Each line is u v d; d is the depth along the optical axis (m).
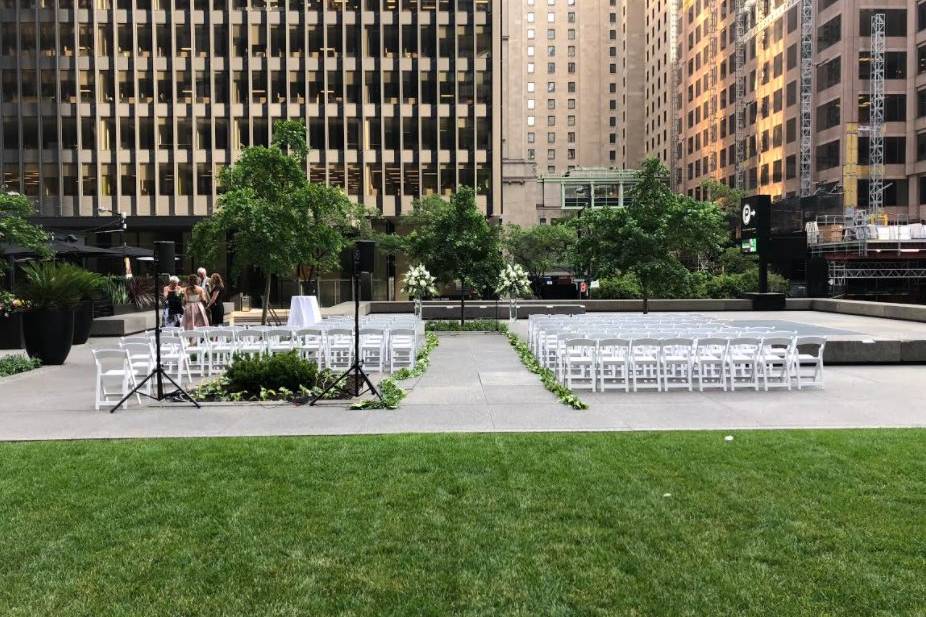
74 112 56.47
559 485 6.04
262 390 10.55
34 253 20.67
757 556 4.59
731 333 12.51
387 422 8.86
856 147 66.94
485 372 13.41
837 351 14.30
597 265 23.70
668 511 5.40
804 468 6.49
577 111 122.38
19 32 56.00
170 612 3.94
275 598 4.10
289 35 58.62
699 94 102.19
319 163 59.12
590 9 121.81
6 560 4.63
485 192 60.03
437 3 59.66
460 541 4.88
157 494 5.89
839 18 68.56
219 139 57.84
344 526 5.16
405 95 59.81
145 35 57.06
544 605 4.00
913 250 46.59
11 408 10.02
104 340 20.69
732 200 69.75
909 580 4.25
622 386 11.27
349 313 26.41
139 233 58.19
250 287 48.25
